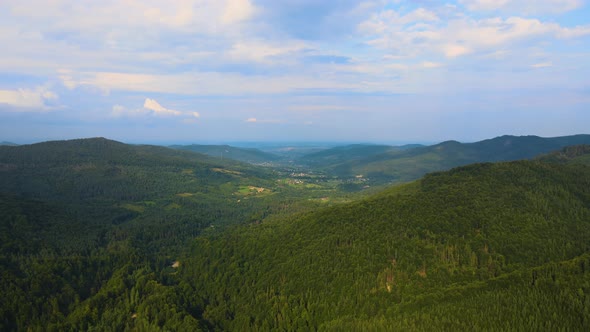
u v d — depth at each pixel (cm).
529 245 16362
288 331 14862
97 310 16225
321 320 14962
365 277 15825
